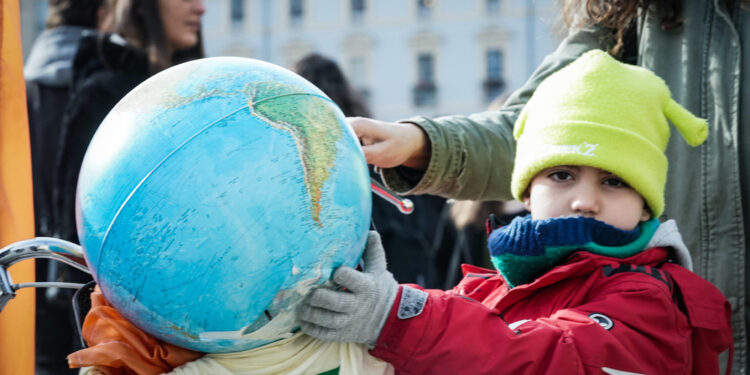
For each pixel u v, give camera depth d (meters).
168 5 3.12
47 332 3.10
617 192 1.72
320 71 3.57
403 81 39.53
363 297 1.40
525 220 1.72
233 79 1.40
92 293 1.57
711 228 1.97
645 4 2.06
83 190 1.37
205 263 1.28
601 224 1.68
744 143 1.95
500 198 2.07
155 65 3.06
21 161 1.84
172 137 1.32
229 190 1.28
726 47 1.98
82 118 2.91
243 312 1.32
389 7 39.66
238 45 40.34
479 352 1.46
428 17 39.31
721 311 1.67
